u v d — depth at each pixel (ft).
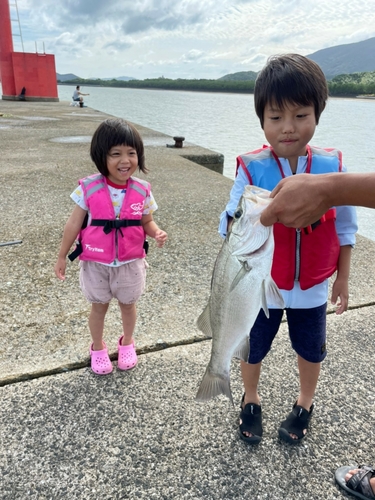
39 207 18.29
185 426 7.22
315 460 6.63
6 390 7.84
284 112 5.84
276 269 6.39
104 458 6.54
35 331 9.54
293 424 7.03
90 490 6.02
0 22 77.92
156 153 32.30
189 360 8.86
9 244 14.24
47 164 26.86
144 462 6.50
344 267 6.76
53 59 82.99
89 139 37.76
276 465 6.52
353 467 6.41
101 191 7.86
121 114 85.71
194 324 10.03
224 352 6.26
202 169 27.63
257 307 5.93
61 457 6.53
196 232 16.14
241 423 7.02
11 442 6.75
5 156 29.17
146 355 8.99
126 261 8.05
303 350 6.91
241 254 5.67
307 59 6.00
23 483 6.08
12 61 80.18
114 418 7.32
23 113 59.00
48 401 7.64
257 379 7.08
